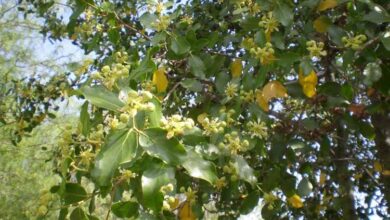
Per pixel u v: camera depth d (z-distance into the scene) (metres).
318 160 1.34
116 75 0.63
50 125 2.60
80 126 0.65
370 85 0.84
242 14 1.12
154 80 0.88
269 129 1.03
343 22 1.03
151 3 1.00
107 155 0.50
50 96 1.67
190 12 1.38
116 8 1.31
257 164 1.07
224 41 1.18
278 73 1.04
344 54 0.86
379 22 0.83
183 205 0.87
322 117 1.21
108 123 0.62
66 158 0.65
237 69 0.98
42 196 0.70
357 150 1.59
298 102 1.17
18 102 1.83
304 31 1.00
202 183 0.90
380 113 1.16
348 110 1.06
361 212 1.67
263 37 0.91
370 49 0.85
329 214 1.63
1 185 2.59
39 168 2.64
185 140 0.65
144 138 0.52
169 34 0.96
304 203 1.58
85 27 1.18
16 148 2.55
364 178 1.64
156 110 0.56
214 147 0.76
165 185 0.56
